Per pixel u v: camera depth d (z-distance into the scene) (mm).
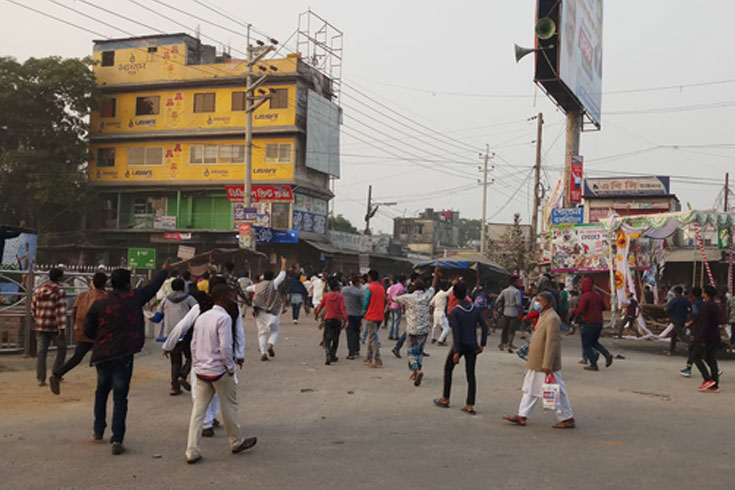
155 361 12000
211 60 45094
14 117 38812
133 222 43656
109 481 5188
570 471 5664
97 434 6387
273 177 40312
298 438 6727
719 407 8953
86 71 40906
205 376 5863
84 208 41500
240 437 6098
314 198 42906
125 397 6113
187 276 12953
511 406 8750
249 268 29359
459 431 7191
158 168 42625
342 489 5082
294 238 39000
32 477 5242
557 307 18156
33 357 11773
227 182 41281
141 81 42812
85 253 40875
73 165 41719
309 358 13148
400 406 8547
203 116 41719
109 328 6086
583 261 25484
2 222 42156
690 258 31938
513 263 33250
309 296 25062
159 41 42750
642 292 24625
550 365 7387
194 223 42688
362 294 13125
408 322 10242
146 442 6414
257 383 10078
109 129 43469
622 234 21188
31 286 11914
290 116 40000
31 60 40250
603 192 36312
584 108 32375
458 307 8328
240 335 6531
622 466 5844
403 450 6301
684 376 12086
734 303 16516
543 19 27438
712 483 5348
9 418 7238
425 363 12977
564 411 7449
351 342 13242
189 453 5734
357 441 6633
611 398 9562
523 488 5168
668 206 35094
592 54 34938
